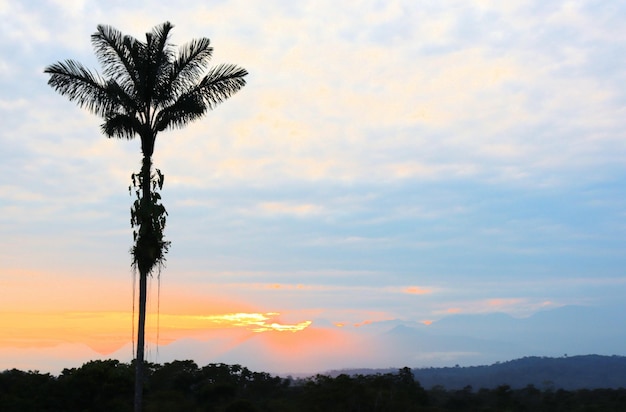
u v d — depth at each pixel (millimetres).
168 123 27828
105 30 27547
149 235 26500
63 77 26969
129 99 27219
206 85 28125
